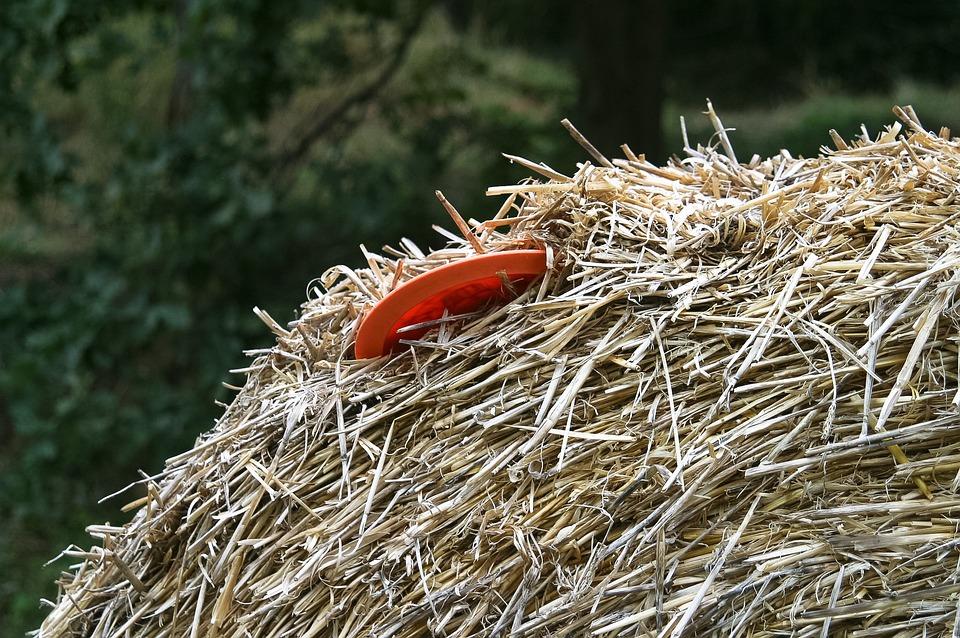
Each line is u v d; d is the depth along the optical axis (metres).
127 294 6.31
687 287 2.16
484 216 7.20
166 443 5.86
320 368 2.44
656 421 2.06
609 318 2.21
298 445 2.32
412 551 2.11
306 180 8.46
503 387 2.19
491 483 2.12
